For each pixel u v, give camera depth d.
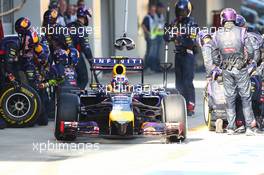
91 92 42.34
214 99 44.41
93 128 40.09
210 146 40.09
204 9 91.94
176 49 52.03
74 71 50.03
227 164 35.31
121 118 38.84
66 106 40.38
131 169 34.19
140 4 87.19
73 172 33.56
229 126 43.94
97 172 33.56
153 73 86.56
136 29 84.38
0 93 46.34
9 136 43.50
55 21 49.97
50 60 48.72
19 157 37.16
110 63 42.62
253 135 43.56
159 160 36.28
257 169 34.19
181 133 40.25
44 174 33.19
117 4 82.62
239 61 42.88
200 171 33.75
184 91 52.16
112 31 82.50
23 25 46.75
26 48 46.97
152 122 40.97
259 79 44.75
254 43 44.34
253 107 44.84
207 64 44.84
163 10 88.44
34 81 47.53
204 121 49.72
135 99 41.53
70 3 72.06
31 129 46.19
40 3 64.38
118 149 39.31
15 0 63.19
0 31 47.00
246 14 99.06
